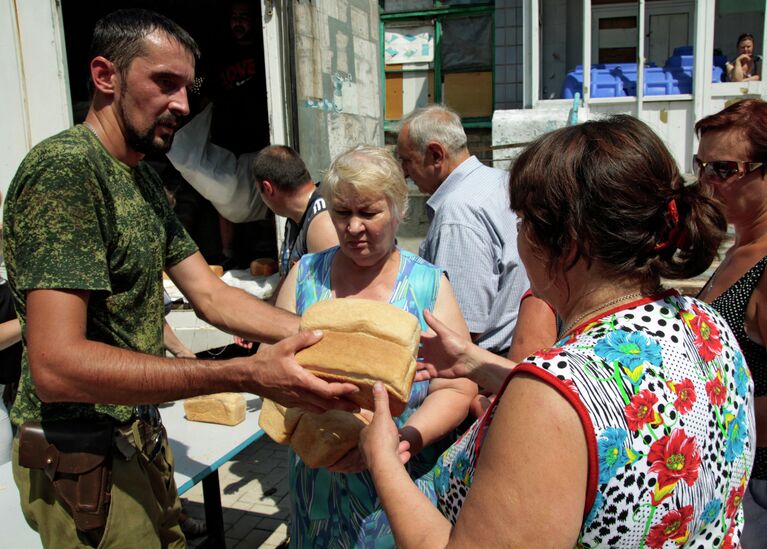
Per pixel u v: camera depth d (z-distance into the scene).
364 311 1.50
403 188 1.93
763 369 1.74
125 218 1.63
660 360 0.95
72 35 5.62
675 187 1.00
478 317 2.46
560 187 0.99
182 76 1.66
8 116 4.11
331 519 1.86
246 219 5.44
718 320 1.11
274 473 4.00
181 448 2.59
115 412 1.65
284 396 1.50
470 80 8.17
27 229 1.45
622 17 6.92
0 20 4.02
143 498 1.72
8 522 2.09
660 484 0.91
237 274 5.15
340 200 1.86
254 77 5.97
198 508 3.54
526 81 6.57
